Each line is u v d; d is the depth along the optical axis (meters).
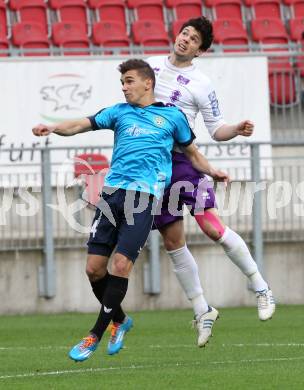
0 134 43.88
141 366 23.98
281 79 47.56
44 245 41.25
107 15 56.25
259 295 25.17
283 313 39.53
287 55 46.59
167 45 53.97
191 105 25.16
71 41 53.31
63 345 30.22
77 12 55.69
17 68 44.06
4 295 41.25
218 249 42.97
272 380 20.78
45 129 22.53
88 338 21.89
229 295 43.12
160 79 25.12
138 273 42.28
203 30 24.81
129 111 22.75
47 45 52.59
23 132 44.06
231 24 55.78
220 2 57.56
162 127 22.67
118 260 22.03
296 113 47.47
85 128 22.86
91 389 19.64
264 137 45.94
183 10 56.94
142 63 22.83
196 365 23.97
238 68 45.84
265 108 45.97
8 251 41.28
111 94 44.72
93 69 44.62
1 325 36.91
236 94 45.84
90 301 42.00
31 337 32.78
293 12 58.41
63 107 44.41
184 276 24.81
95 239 22.56
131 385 20.16
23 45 52.12
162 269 42.38
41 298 41.56
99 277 22.83
